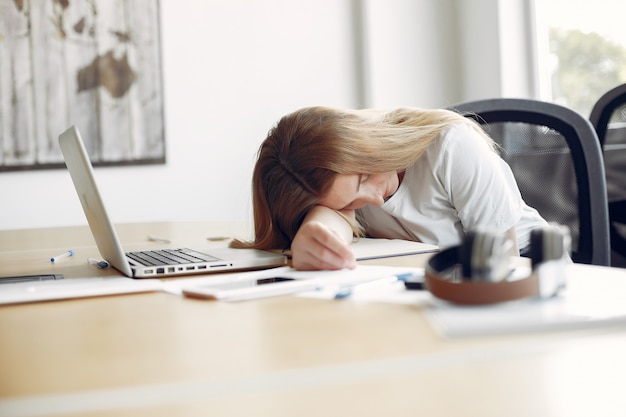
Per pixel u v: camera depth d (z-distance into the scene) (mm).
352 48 3902
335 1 3869
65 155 1119
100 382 508
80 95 3449
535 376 468
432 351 538
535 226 1546
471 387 452
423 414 408
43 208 3412
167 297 860
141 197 3562
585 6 3305
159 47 3553
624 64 3092
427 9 3945
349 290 799
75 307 828
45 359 587
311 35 3832
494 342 554
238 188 3725
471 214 1418
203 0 3652
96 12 3469
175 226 2262
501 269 683
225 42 3689
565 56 3457
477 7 3820
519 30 3686
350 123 1321
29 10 3377
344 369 504
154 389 482
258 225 1396
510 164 1672
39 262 1385
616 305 637
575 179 1599
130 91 3516
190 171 3643
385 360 522
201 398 457
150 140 3549
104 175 3506
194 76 3643
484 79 3811
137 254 1335
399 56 3895
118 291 905
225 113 3695
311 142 1299
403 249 1206
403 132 1370
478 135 1458
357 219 1580
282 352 562
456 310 653
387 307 707
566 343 540
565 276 698
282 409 428
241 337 623
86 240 1877
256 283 914
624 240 1878
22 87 3373
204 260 1127
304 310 723
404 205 1465
